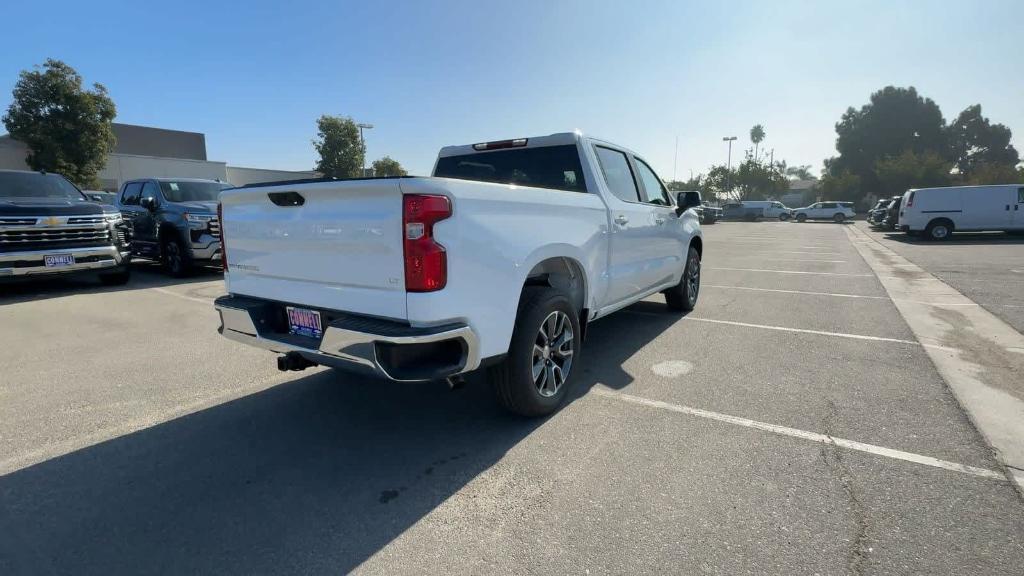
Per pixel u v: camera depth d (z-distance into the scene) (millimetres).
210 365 4809
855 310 6840
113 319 6633
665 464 2922
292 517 2504
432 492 2701
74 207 8344
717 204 59781
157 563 2193
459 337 2754
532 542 2291
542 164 4574
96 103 35125
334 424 3539
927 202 19562
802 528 2338
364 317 2875
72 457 3107
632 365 4633
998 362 4570
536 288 3475
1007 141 73062
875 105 68875
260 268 3420
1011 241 18094
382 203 2699
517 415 3584
